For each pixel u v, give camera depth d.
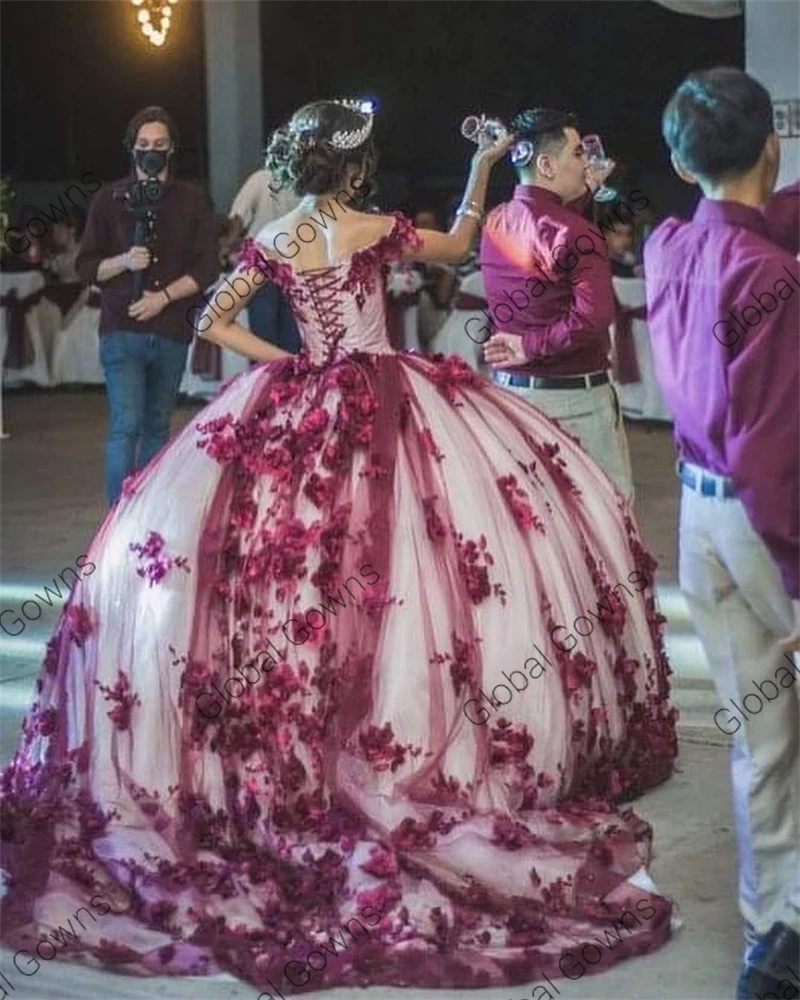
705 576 3.57
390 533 4.30
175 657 4.30
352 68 19.28
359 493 4.34
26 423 12.77
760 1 7.38
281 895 4.09
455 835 4.12
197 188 7.73
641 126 17.97
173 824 4.25
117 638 4.42
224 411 4.61
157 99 19.72
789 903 3.60
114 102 19.98
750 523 3.36
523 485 4.52
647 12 17.88
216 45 16.78
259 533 4.32
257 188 11.52
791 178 7.43
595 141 5.46
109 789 4.34
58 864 4.27
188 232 7.67
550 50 18.38
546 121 5.38
